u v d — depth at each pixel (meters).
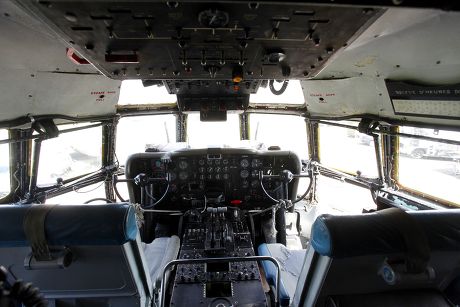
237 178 3.67
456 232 1.36
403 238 1.32
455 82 2.20
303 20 1.09
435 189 3.42
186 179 3.64
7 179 3.37
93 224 1.36
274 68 1.71
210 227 3.00
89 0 0.92
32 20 1.64
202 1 0.91
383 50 2.29
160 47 1.37
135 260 1.65
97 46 1.35
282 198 3.74
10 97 2.58
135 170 3.59
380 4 0.81
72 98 3.26
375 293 1.63
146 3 0.95
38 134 3.18
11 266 1.56
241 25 1.13
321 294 1.61
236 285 2.23
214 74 1.75
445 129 2.60
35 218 1.34
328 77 3.40
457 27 1.67
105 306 1.84
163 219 3.90
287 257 2.63
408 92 2.67
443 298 1.59
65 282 1.67
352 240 1.29
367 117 3.60
